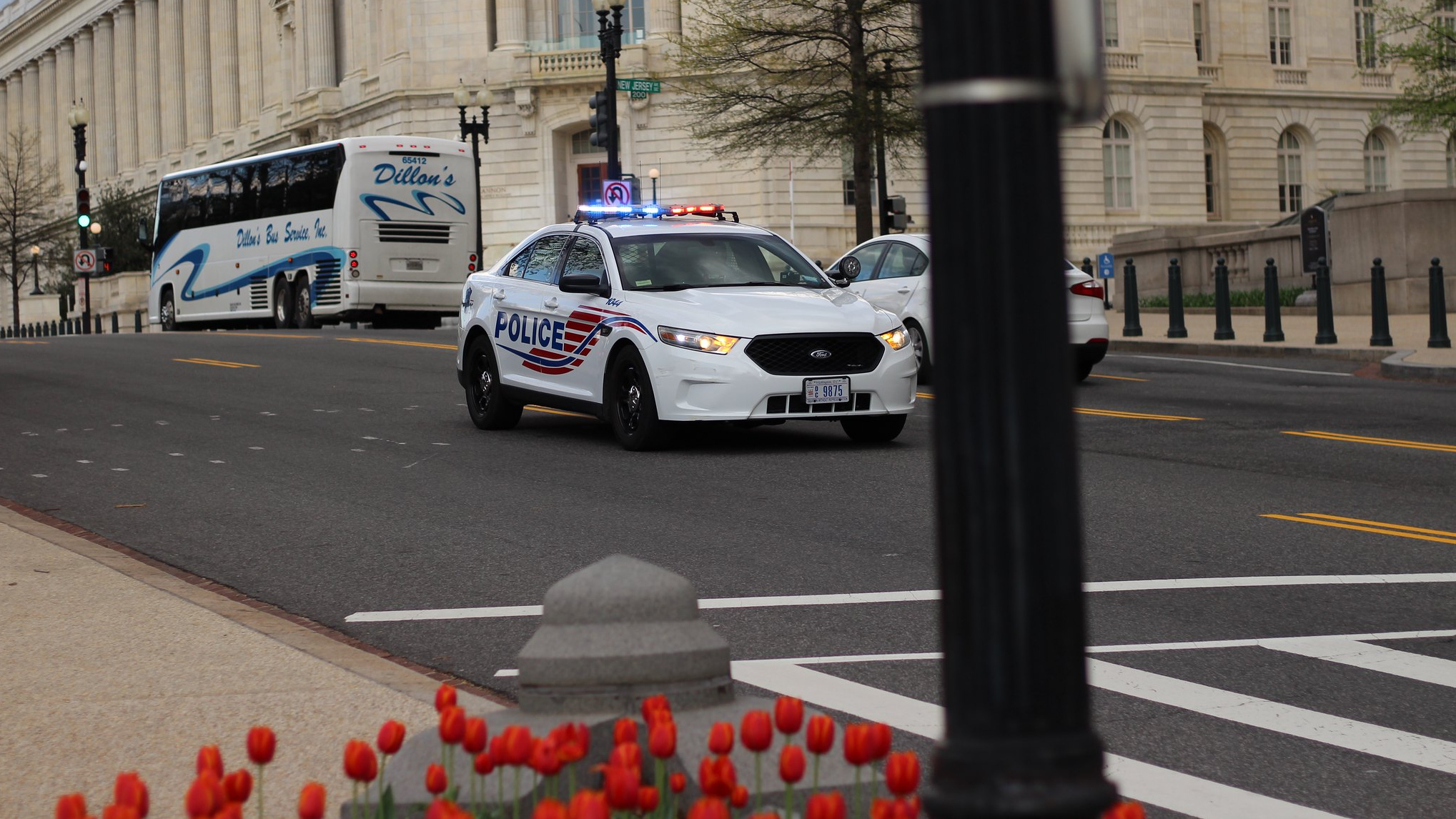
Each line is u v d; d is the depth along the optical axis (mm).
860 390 17875
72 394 26234
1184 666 8984
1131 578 11414
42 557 11992
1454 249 42031
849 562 11938
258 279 53594
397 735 4449
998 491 2631
